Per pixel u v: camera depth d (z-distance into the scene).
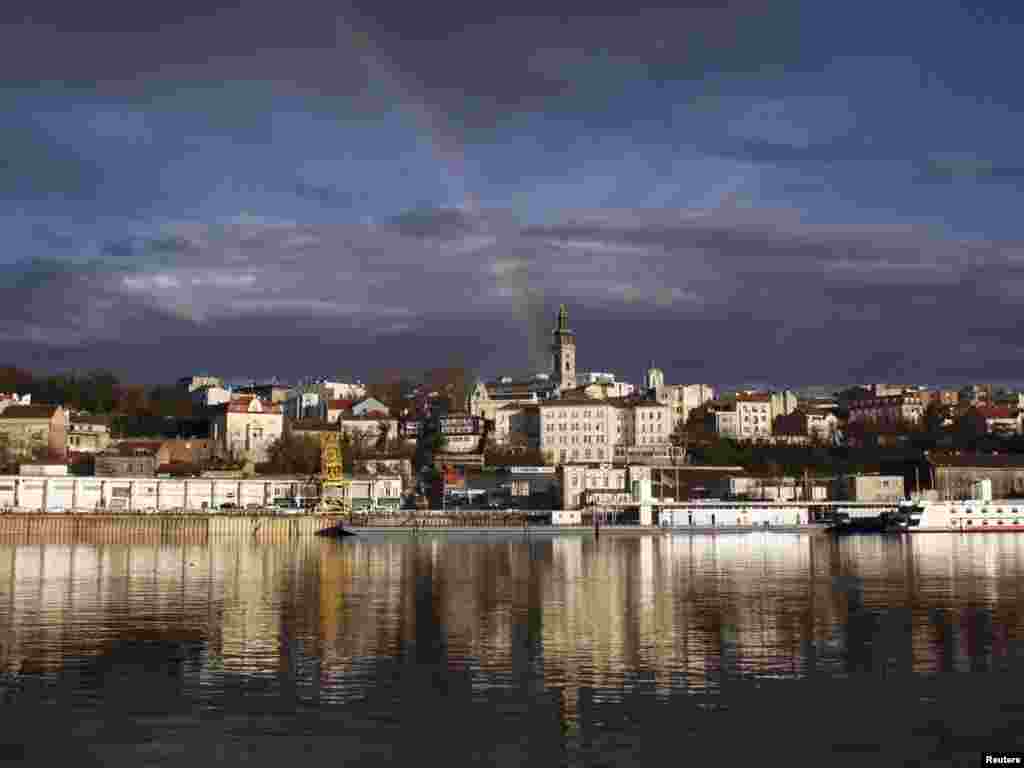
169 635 67.62
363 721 45.41
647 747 41.94
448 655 59.97
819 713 46.53
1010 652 60.38
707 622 73.44
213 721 45.41
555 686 51.75
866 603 85.38
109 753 41.12
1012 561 141.00
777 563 138.38
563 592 96.00
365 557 155.12
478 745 42.12
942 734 43.59
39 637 66.69
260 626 71.75
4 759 40.38
